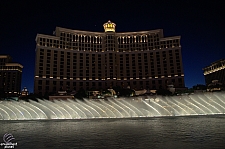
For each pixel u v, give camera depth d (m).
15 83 197.00
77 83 166.75
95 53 179.88
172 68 168.12
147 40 182.12
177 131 18.23
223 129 18.89
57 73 160.12
